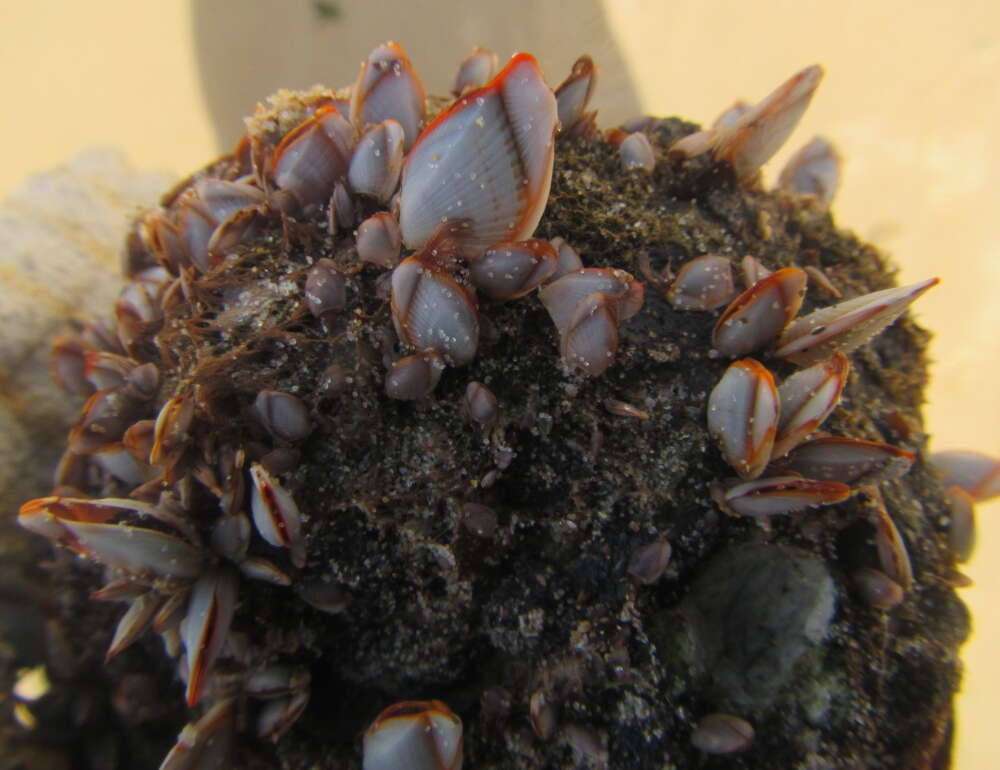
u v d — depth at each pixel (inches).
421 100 4.3
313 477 3.8
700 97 8.4
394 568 3.8
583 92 4.5
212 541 3.7
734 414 3.7
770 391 3.5
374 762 3.5
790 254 4.7
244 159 5.0
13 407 5.7
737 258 4.5
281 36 8.3
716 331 4.0
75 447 4.3
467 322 3.6
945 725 4.2
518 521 3.9
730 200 4.7
